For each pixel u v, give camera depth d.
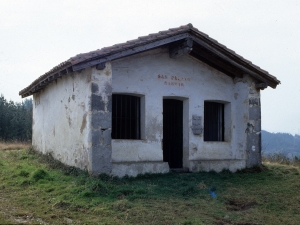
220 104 11.92
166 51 10.45
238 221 6.45
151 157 9.96
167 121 11.06
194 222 6.13
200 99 11.01
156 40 9.21
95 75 8.64
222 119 11.88
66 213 6.25
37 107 14.91
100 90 8.67
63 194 7.22
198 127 10.88
